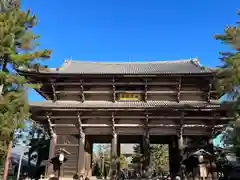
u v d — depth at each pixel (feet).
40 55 73.51
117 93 107.96
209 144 100.63
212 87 104.83
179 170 97.86
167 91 106.73
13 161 137.08
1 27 65.87
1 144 69.05
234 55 77.46
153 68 128.26
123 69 128.47
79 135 102.68
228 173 98.48
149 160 98.63
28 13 76.28
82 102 107.55
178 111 99.09
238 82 75.72
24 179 118.11
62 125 103.19
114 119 103.04
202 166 89.61
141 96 107.65
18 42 73.31
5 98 65.31
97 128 104.17
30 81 105.09
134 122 103.50
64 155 87.20
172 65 135.54
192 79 105.40
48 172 95.30
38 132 150.61
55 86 108.37
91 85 108.06
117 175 96.63
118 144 117.50
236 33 79.15
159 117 101.19
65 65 131.44
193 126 101.81
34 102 103.71
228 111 87.35
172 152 111.96
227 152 101.19
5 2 74.79
